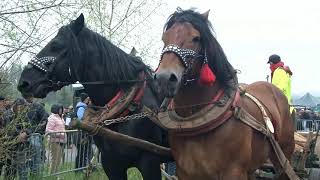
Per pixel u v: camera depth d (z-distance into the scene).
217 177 4.66
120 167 5.56
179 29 4.43
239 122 4.70
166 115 4.85
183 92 4.70
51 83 5.28
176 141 4.80
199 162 4.66
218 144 4.61
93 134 5.11
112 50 5.57
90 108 5.59
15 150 7.09
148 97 5.53
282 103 6.09
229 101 4.70
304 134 7.96
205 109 4.64
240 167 4.66
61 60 5.29
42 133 8.13
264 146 5.12
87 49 5.46
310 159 6.88
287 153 6.22
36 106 7.81
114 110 5.33
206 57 4.60
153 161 5.43
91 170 8.06
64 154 8.35
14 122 6.44
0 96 6.57
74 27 5.44
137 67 5.62
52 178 8.04
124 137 5.14
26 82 5.18
